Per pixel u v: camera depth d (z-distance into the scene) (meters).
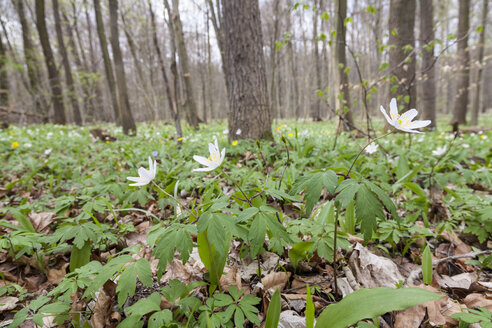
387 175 3.43
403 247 2.31
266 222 1.34
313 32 18.97
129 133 10.77
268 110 6.11
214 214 1.31
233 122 6.09
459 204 2.57
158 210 3.18
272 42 15.70
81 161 5.23
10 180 4.60
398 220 1.23
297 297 1.71
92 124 21.52
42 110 19.00
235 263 2.11
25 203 3.18
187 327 1.33
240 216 1.34
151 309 1.33
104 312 1.66
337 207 1.26
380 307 0.99
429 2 11.62
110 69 18.19
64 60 19.67
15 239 1.85
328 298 1.76
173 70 5.68
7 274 2.06
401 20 8.02
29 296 1.90
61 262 2.26
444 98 31.67
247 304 1.43
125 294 1.28
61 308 1.37
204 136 8.57
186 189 2.94
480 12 15.85
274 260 2.11
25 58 17.66
